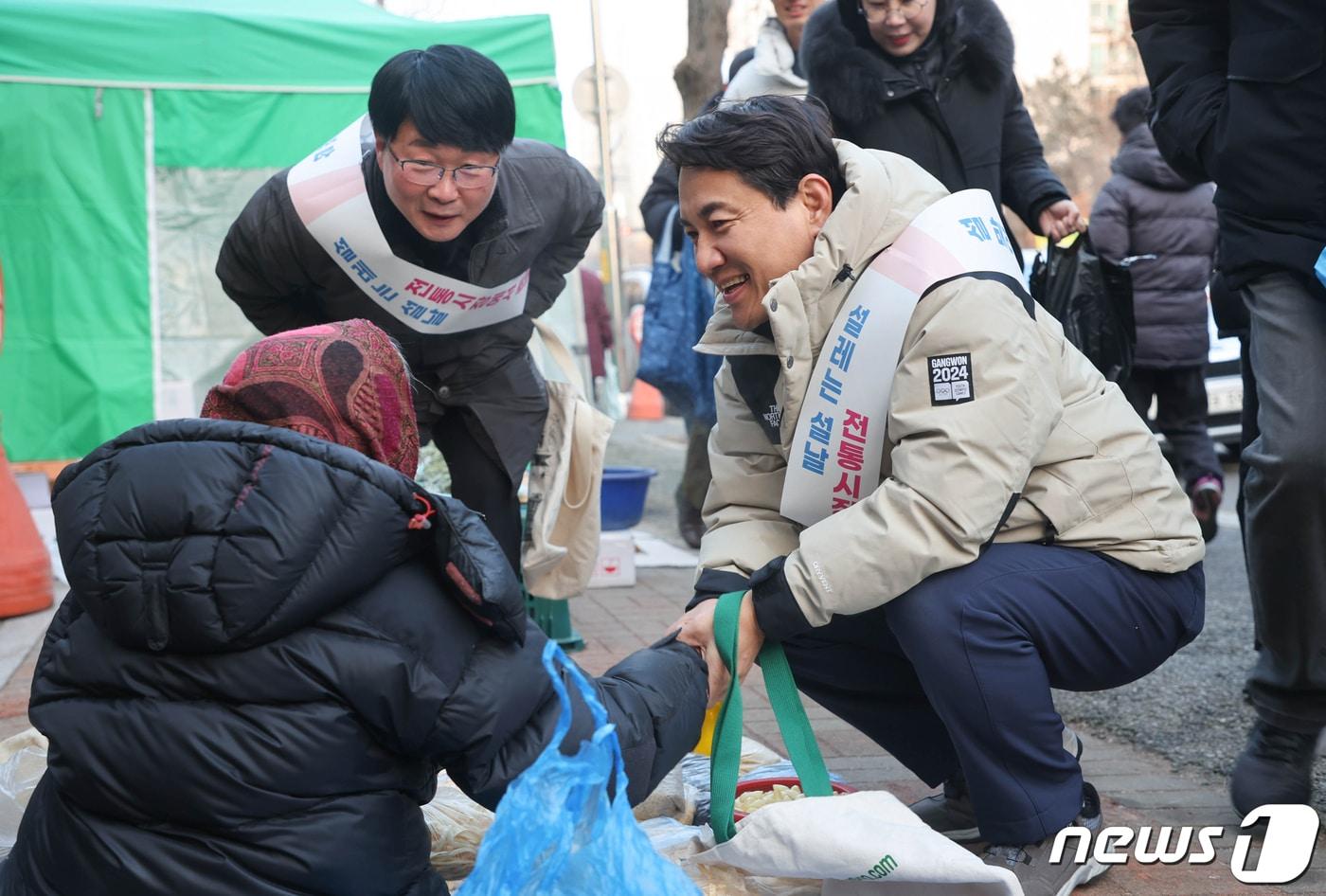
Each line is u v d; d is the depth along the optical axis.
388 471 1.79
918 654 2.44
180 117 7.83
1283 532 2.88
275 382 1.90
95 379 7.85
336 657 1.78
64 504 1.83
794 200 2.47
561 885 1.81
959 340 2.36
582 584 3.95
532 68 7.58
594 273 9.83
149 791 1.78
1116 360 3.66
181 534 1.75
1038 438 2.40
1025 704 2.42
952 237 2.45
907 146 4.18
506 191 3.29
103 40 7.62
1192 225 7.02
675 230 6.33
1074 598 2.46
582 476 3.86
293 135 7.98
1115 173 7.21
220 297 8.05
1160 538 2.53
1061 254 3.68
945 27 4.20
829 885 2.36
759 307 2.54
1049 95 44.25
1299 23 2.82
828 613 2.40
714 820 2.44
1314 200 2.85
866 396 2.47
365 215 3.13
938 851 2.21
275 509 1.74
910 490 2.36
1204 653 4.94
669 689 2.16
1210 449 7.32
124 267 7.86
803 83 5.21
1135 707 4.23
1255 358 2.97
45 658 1.89
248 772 1.76
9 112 7.57
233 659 1.77
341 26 7.91
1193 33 3.13
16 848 1.95
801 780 2.46
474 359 3.50
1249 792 3.03
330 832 1.81
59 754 1.83
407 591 1.83
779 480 2.74
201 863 1.79
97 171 7.75
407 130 2.94
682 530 7.23
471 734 1.82
